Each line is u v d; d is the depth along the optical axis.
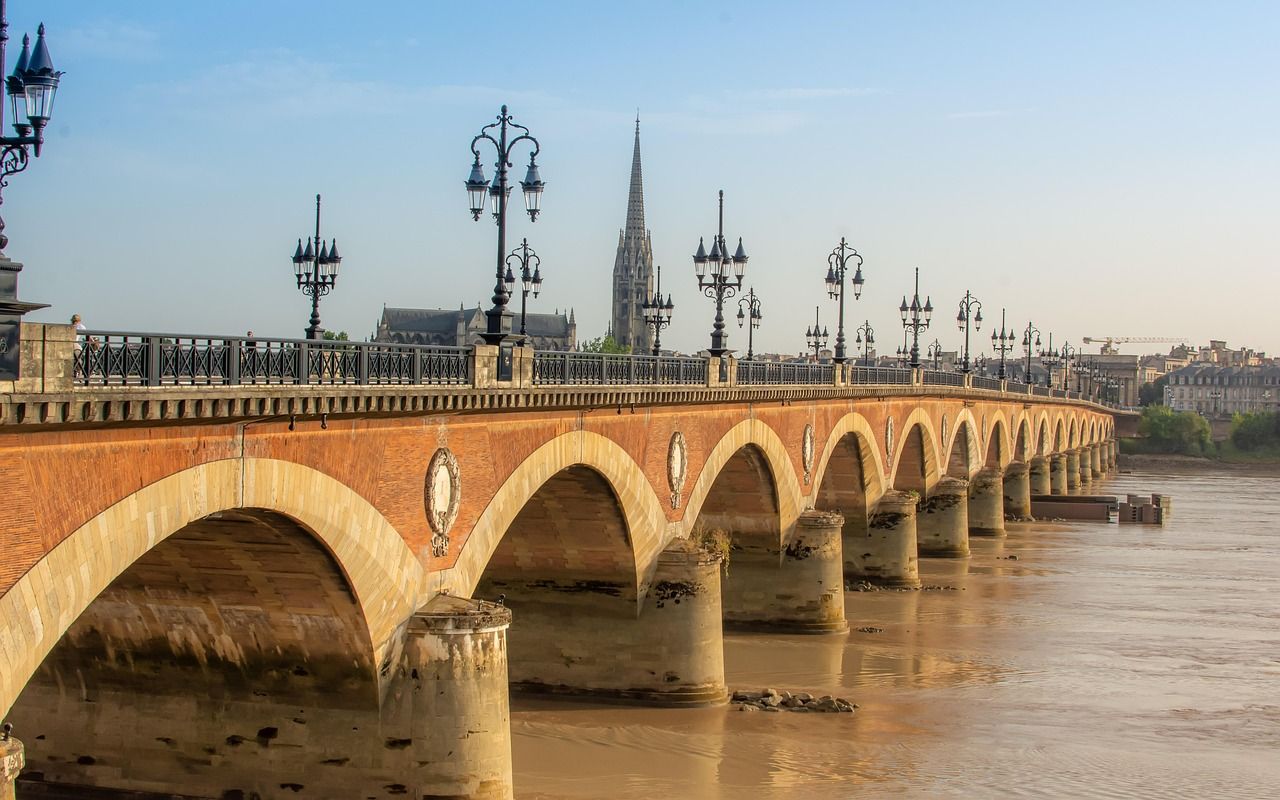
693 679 50.59
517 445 40.72
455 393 35.38
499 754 35.66
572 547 49.84
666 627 50.44
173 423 26.59
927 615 73.44
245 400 27.59
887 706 53.06
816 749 46.69
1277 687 59.25
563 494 47.91
